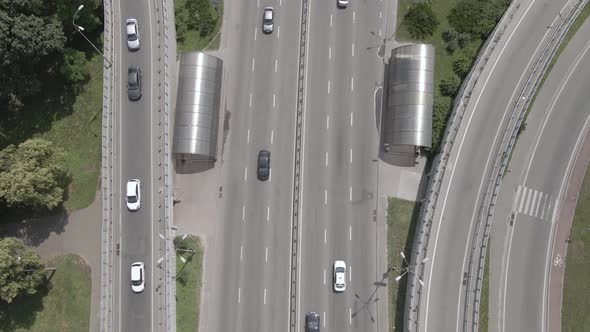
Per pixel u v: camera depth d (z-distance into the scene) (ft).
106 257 253.85
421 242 247.29
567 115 279.08
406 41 285.43
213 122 267.18
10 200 243.81
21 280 244.83
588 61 283.79
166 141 262.88
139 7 277.23
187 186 274.77
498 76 267.59
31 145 247.09
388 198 269.64
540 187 273.13
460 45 284.00
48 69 278.26
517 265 265.95
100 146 280.31
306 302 258.78
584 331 260.62
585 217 271.28
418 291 243.81
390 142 264.11
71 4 259.60
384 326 256.73
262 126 279.28
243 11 290.35
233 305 261.65
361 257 263.49
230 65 285.84
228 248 267.59
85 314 264.31
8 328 265.13
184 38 287.89
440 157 256.32
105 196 257.75
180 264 264.52
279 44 286.66
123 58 271.90
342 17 286.87
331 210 267.80
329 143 274.98
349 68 281.95
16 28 236.22
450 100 276.82
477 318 238.07
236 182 274.16
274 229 268.62
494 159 256.52
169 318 250.37
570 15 274.57
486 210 250.98
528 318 261.44
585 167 274.98
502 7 286.05
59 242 272.92
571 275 265.75
